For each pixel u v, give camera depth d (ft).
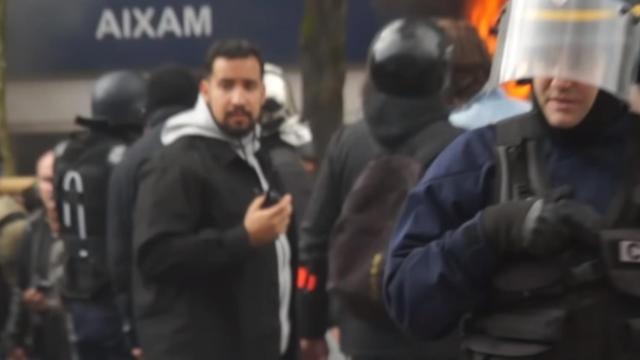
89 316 41.01
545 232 19.94
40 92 99.66
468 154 21.22
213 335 33.45
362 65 89.04
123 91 41.75
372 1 86.38
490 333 20.61
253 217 33.17
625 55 20.26
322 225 33.27
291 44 94.84
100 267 40.86
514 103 30.50
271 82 41.81
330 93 56.85
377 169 30.89
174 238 33.19
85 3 98.68
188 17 96.78
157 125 39.01
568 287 20.15
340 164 32.53
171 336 33.45
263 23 95.09
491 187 21.01
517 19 20.66
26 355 46.11
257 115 34.01
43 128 100.22
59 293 41.98
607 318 20.10
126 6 98.17
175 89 40.40
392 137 31.01
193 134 33.68
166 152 33.58
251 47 33.60
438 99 30.99
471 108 30.73
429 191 21.30
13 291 45.80
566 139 20.59
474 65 33.22
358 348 31.07
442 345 30.55
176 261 33.09
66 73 99.40
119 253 37.68
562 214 20.01
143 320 33.83
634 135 20.47
